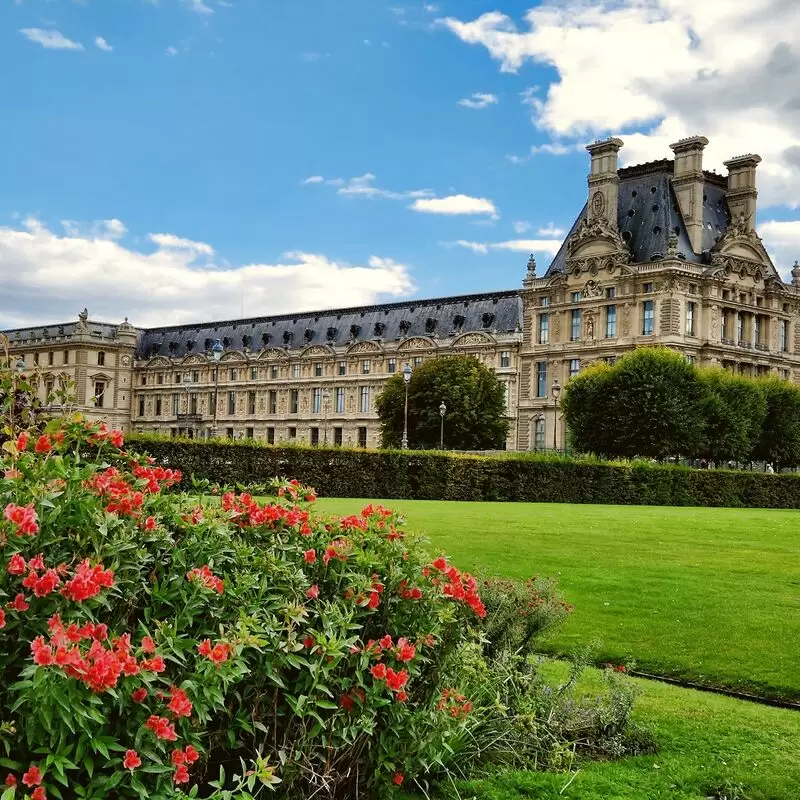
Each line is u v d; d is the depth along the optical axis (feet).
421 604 39.22
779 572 97.09
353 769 37.19
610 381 328.08
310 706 33.88
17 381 44.75
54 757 26.73
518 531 123.54
